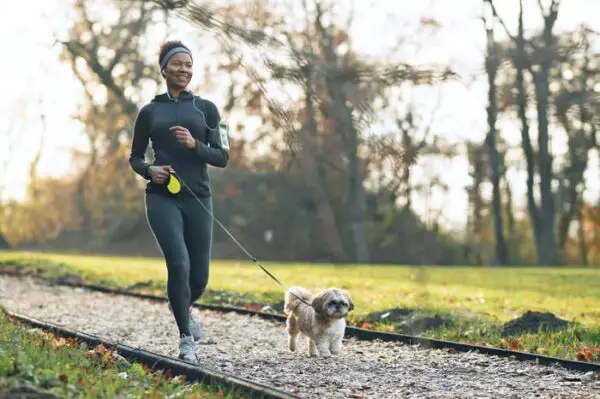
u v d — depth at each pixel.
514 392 6.95
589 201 54.03
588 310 14.41
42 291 18.67
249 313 13.61
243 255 50.16
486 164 49.78
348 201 49.22
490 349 9.06
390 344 9.96
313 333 9.00
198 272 8.58
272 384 7.28
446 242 52.25
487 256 56.22
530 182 46.12
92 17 43.12
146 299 16.88
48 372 5.93
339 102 11.24
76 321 12.65
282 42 10.32
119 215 56.38
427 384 7.34
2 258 29.36
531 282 23.78
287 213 50.78
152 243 54.06
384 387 7.19
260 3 10.23
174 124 8.45
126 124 52.06
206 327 12.03
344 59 11.61
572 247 58.84
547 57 17.75
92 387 5.85
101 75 43.53
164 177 8.23
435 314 12.69
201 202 8.49
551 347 9.40
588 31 18.59
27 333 8.82
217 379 6.61
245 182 51.31
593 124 23.94
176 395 5.99
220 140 8.56
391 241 49.59
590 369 7.93
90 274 23.64
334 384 7.31
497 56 16.16
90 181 59.66
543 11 30.92
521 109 41.38
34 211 64.12
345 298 8.79
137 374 6.89
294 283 21.06
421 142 12.68
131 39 42.81
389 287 19.95
